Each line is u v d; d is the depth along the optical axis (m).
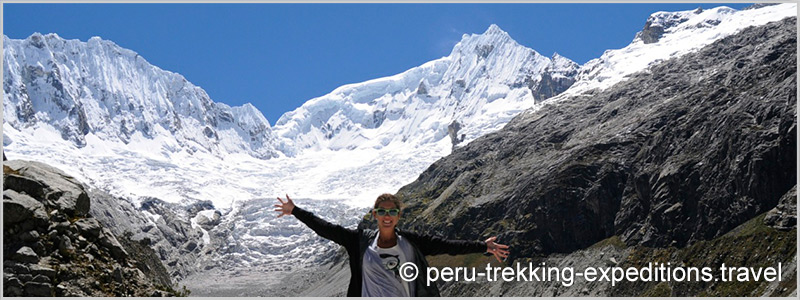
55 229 18.28
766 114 152.62
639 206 160.25
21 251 17.22
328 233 11.19
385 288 10.83
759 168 140.25
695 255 133.62
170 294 19.39
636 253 146.00
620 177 171.88
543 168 192.00
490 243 11.19
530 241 164.25
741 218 138.00
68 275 17.53
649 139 180.88
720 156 152.38
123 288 18.39
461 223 188.25
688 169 155.62
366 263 10.90
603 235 162.62
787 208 127.25
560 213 166.50
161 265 27.97
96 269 18.27
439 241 11.13
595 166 176.25
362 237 11.09
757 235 124.75
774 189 137.88
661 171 161.62
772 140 144.88
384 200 10.95
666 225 148.38
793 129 140.75
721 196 144.50
